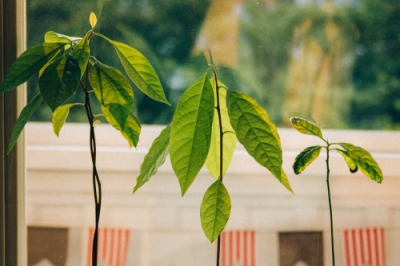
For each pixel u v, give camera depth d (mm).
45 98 1069
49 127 1442
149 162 1195
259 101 1436
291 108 1444
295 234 1444
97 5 1406
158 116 1443
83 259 1443
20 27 1327
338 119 1455
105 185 1441
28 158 1428
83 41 1129
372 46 1442
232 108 1148
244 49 1432
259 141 1136
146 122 1446
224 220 1161
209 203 1161
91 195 1443
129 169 1440
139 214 1447
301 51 1438
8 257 1342
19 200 1349
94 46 1405
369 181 1442
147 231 1448
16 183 1335
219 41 1429
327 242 1445
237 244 1441
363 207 1446
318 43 1439
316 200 1444
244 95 1154
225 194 1161
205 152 1116
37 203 1435
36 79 1399
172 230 1449
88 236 1444
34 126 1439
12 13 1307
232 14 1428
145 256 1448
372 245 1447
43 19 1393
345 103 1451
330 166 1437
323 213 1445
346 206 1445
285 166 1436
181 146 1118
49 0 1395
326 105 1450
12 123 1317
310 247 1447
